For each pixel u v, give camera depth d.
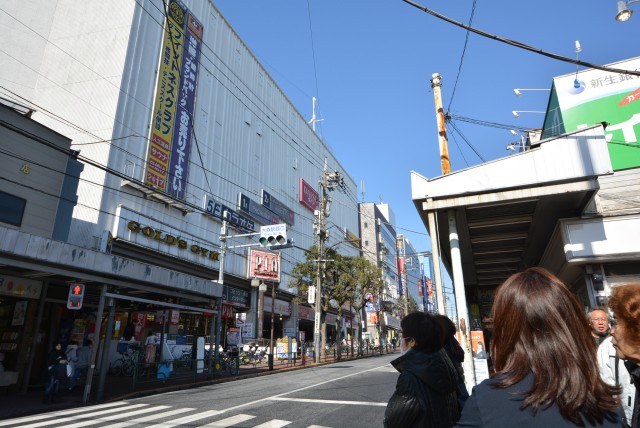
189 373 16.52
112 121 21.47
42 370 14.02
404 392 2.24
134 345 18.22
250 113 35.91
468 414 1.28
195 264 25.94
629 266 11.98
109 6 23.97
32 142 15.13
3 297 13.22
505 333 1.35
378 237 75.88
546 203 11.67
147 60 24.11
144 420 8.30
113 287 14.16
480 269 19.34
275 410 9.28
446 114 14.43
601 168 10.05
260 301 32.19
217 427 7.49
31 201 14.88
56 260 10.84
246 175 33.97
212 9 31.05
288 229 40.94
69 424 8.04
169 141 24.89
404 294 77.44
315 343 29.09
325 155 56.66
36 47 23.86
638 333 1.69
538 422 1.12
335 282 32.72
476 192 10.79
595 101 15.38
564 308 1.27
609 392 1.16
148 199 23.25
